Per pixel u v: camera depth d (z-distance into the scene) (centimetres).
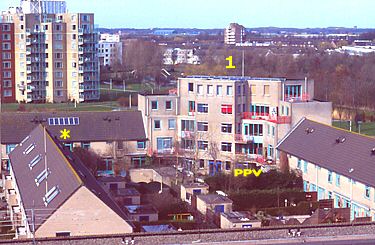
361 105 19175
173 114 12325
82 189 6525
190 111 12312
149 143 12188
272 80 12044
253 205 9188
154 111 12212
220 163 12138
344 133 9988
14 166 9300
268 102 12012
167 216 8662
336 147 9781
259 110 12125
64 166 7412
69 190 6638
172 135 12338
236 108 11988
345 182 9056
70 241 5922
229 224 7600
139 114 12444
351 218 8638
